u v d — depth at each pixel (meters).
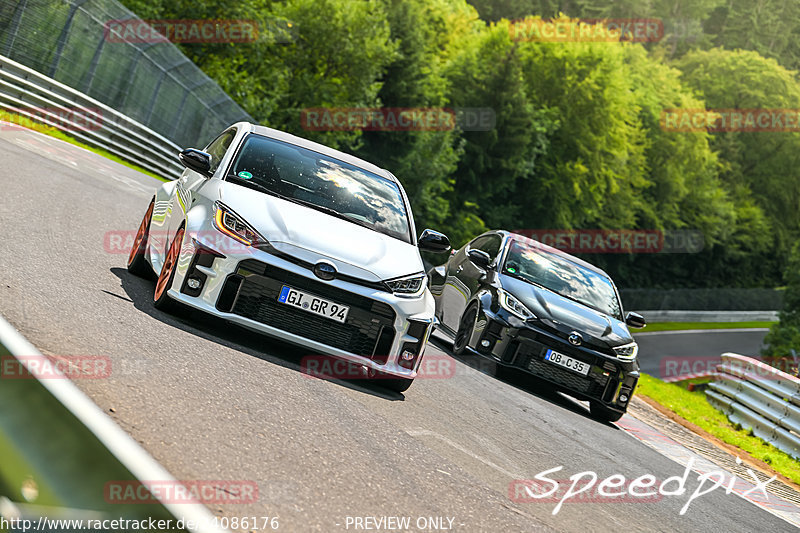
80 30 69.44
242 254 18.47
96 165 53.25
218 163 21.70
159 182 60.81
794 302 154.88
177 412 12.40
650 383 54.81
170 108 78.00
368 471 13.03
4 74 58.28
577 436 24.45
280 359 18.77
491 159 185.62
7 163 36.38
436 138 164.00
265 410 14.20
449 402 22.19
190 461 10.69
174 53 79.31
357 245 19.92
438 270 39.16
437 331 38.78
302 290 18.72
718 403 49.06
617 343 30.55
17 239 21.86
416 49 167.75
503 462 17.50
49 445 4.72
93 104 67.62
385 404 18.56
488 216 191.88
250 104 127.56
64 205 31.12
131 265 23.23
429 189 165.62
